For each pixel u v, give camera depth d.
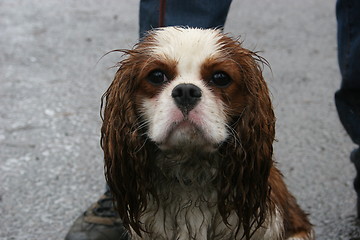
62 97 4.92
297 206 3.06
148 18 2.92
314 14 6.83
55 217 3.47
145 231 2.68
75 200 3.63
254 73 2.50
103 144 2.63
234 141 2.48
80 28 6.39
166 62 2.38
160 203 2.64
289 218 2.93
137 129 2.48
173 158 2.53
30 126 4.47
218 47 2.42
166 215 2.65
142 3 2.95
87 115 4.64
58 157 4.08
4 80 5.20
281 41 6.05
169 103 2.33
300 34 6.24
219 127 2.37
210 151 2.42
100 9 7.00
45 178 3.84
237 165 2.53
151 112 2.42
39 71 5.39
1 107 4.74
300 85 5.12
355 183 3.35
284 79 5.22
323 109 4.73
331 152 4.13
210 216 2.64
